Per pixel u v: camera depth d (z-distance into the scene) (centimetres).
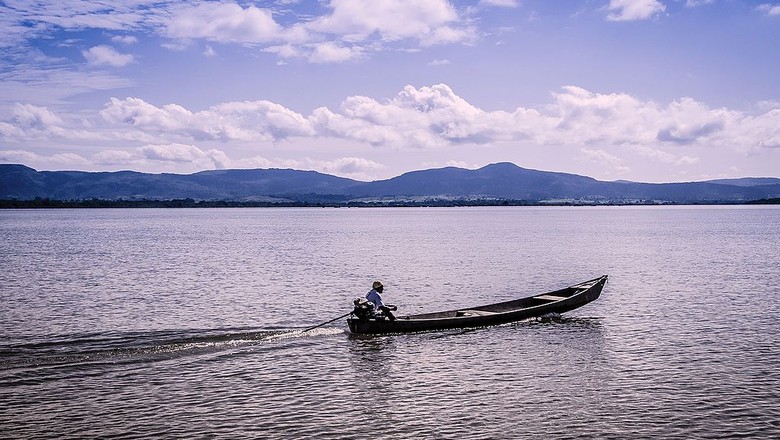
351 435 1891
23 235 12062
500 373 2486
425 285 5003
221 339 2972
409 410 2089
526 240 10712
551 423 1977
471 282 5194
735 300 4125
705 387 2295
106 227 16225
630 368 2541
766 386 2300
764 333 3131
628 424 1966
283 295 4388
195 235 12500
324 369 2533
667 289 4647
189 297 4281
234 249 8644
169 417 2016
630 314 3641
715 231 13375
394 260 7025
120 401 2150
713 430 1919
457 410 2088
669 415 2034
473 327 3259
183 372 2470
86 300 4150
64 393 2219
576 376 2442
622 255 7638
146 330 3209
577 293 3559
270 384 2342
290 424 1970
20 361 2575
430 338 3045
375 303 3158
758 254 7600
